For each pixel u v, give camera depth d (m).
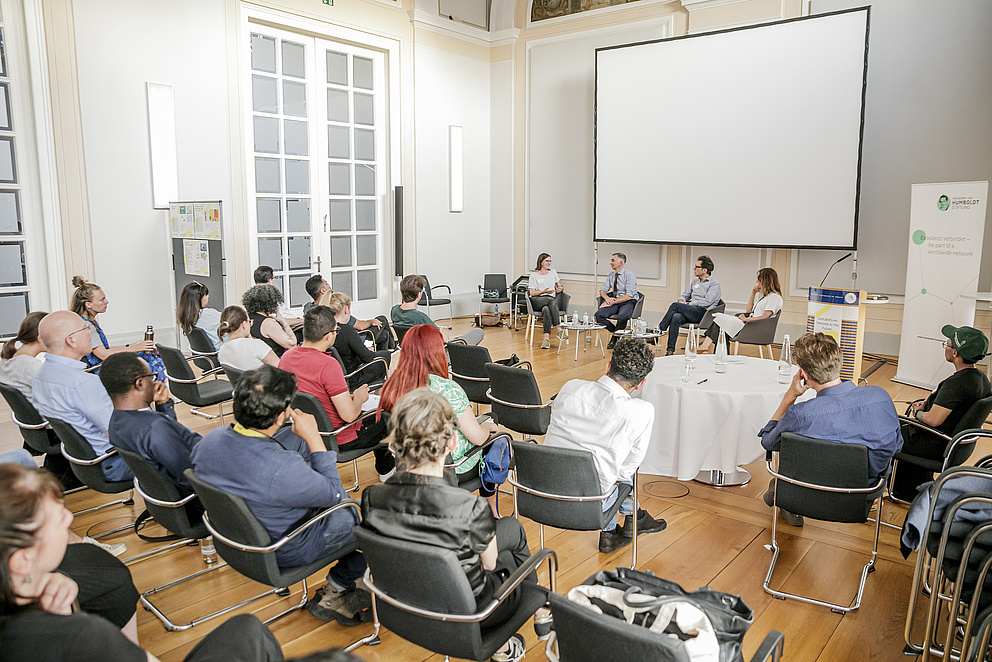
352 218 8.80
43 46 5.78
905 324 6.30
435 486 1.91
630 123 8.56
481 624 2.01
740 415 3.64
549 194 9.88
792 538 3.39
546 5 9.57
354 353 4.63
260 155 7.63
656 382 3.86
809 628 2.63
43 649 1.29
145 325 6.69
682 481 4.07
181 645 2.51
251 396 2.19
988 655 2.04
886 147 7.23
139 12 6.37
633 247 9.16
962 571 2.07
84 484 3.20
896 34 7.03
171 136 6.67
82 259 6.19
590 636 1.51
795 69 7.37
